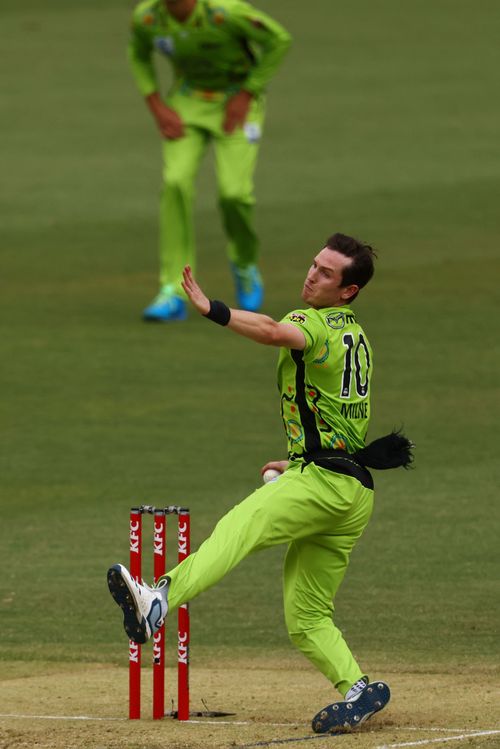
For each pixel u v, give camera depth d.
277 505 24.34
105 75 134.12
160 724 25.70
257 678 30.17
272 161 103.50
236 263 67.50
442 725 25.30
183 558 25.86
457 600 35.91
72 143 110.12
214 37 62.88
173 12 62.66
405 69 132.50
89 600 36.75
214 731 24.95
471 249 80.25
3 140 111.38
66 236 85.69
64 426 53.03
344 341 24.78
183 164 65.88
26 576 38.56
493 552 39.78
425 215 88.19
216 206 94.25
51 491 46.19
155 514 25.88
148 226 88.00
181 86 65.44
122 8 167.38
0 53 143.50
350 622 34.31
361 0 166.00
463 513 43.28
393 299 70.44
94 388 57.78
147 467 48.34
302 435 24.83
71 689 29.23
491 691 28.20
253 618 35.44
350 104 120.31
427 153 104.56
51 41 149.38
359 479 24.84
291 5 164.50
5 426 53.06
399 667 30.58
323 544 25.28
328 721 24.75
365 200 92.31
